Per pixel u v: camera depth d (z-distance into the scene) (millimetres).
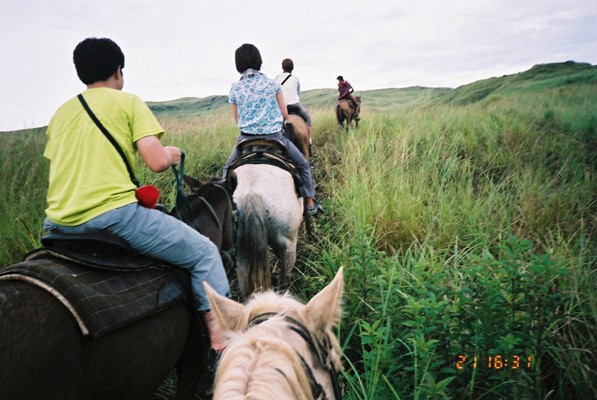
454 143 7938
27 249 4656
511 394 2756
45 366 1716
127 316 2035
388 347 2725
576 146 7812
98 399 2021
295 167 4457
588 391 2789
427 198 5930
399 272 3734
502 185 6160
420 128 9461
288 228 3965
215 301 1625
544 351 3078
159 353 2266
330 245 5180
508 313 3051
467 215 5270
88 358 1908
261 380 1183
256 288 3623
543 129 9344
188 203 3160
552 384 3098
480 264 3584
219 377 1270
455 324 3055
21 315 1741
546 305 2965
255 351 1290
